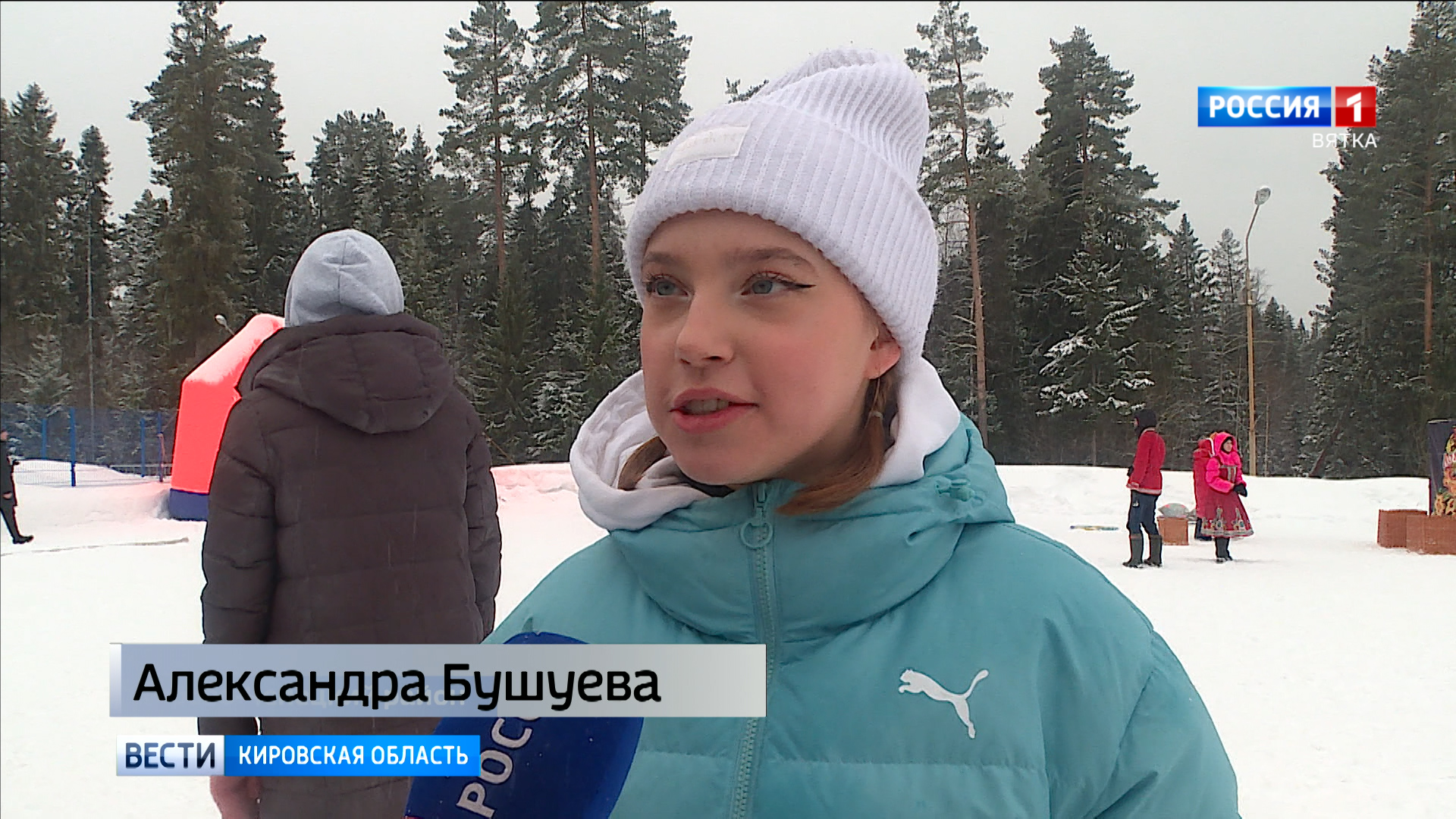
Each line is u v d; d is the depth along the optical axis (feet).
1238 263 103.91
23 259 127.03
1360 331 49.06
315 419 6.25
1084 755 3.24
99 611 21.02
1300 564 23.90
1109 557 27.20
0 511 33.40
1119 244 103.91
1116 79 106.52
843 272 3.42
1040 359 104.42
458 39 112.57
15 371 121.08
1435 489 27.71
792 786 3.20
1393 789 9.53
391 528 6.36
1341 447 52.60
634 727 2.71
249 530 6.02
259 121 127.75
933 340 102.83
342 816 5.60
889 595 3.41
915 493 3.46
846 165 3.47
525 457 98.58
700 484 3.96
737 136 3.45
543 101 108.37
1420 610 17.33
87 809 10.21
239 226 115.24
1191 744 3.31
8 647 17.70
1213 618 17.34
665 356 3.35
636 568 3.81
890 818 3.08
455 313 110.52
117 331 133.59
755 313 3.27
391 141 138.72
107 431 82.07
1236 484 26.03
